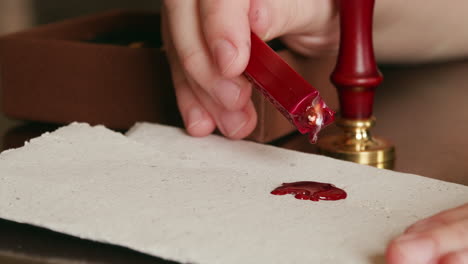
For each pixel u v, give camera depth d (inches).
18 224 13.9
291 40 17.3
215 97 15.7
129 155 15.4
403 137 17.3
